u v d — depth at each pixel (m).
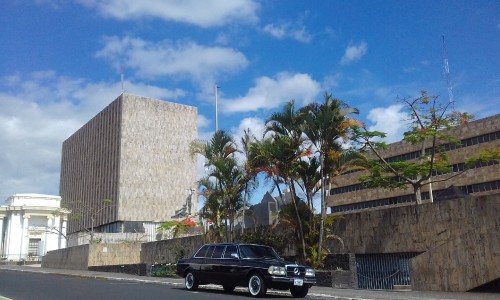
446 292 16.20
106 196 99.94
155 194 98.25
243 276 14.88
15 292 15.90
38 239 81.50
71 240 69.44
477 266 16.14
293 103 20.73
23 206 81.19
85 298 13.71
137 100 101.06
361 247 20.25
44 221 83.06
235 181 24.34
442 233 17.78
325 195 20.28
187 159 103.81
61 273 32.50
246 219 30.31
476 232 16.36
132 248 40.47
